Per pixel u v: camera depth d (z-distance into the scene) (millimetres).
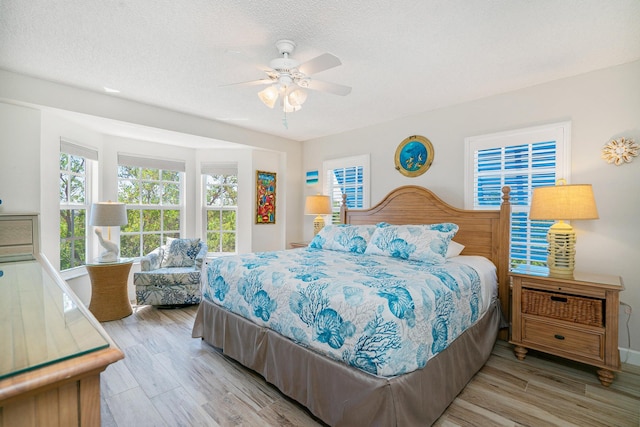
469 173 3275
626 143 2408
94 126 3469
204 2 1704
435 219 3422
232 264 2510
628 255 2424
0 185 2623
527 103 2922
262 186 4887
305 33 2020
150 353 2578
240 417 1781
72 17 1835
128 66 2486
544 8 1770
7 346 612
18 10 1764
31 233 2525
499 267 2908
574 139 2668
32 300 958
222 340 2490
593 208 2256
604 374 2092
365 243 3176
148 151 4312
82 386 577
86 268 3486
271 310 2031
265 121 4062
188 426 1702
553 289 2307
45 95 2734
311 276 1992
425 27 1955
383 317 1493
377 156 4145
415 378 1541
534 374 2252
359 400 1507
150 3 1712
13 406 520
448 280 2025
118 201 4070
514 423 1715
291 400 1950
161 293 3645
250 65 2467
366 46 2189
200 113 3717
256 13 1806
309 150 5113
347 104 3395
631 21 1887
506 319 2844
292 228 5152
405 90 3004
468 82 2816
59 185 3191
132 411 1822
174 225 4676
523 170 2941
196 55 2309
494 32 2016
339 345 1615
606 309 2096
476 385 2105
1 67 2486
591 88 2590
